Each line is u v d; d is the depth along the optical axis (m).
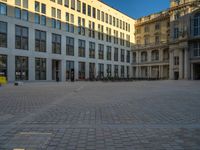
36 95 15.95
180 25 60.81
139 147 4.90
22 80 43.84
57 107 10.32
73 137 5.64
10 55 41.66
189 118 7.91
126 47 78.44
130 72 80.69
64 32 53.31
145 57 80.00
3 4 40.75
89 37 61.25
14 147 4.88
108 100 12.88
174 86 27.17
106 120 7.61
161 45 73.12
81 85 30.67
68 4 54.62
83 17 59.31
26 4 44.66
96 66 63.69
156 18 76.12
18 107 10.36
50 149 4.77
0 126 6.76
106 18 68.44
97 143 5.18
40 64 47.62
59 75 52.66
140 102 12.02
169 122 7.32
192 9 57.94
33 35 45.94
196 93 17.17
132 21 81.94
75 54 56.47
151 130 6.33
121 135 5.83
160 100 12.83
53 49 50.59
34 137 5.62
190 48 59.12
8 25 41.34
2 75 40.47
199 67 61.22
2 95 15.99
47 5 49.09
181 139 5.48
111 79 48.53
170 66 64.12
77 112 9.06
